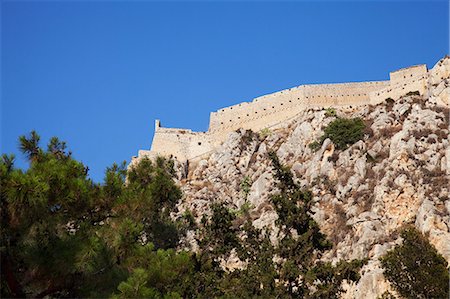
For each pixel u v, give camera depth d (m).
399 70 92.12
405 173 67.19
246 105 102.69
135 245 24.02
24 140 25.25
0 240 20.44
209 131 103.25
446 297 40.56
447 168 65.62
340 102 96.69
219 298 33.47
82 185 23.03
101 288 21.80
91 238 21.66
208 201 80.81
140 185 30.50
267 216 69.88
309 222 40.62
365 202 67.25
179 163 96.06
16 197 19.73
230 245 41.34
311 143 85.38
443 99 79.31
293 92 99.31
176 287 26.38
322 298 37.41
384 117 81.88
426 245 45.44
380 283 51.56
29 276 21.08
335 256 60.75
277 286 37.53
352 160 76.56
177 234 34.34
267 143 93.44
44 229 21.22
